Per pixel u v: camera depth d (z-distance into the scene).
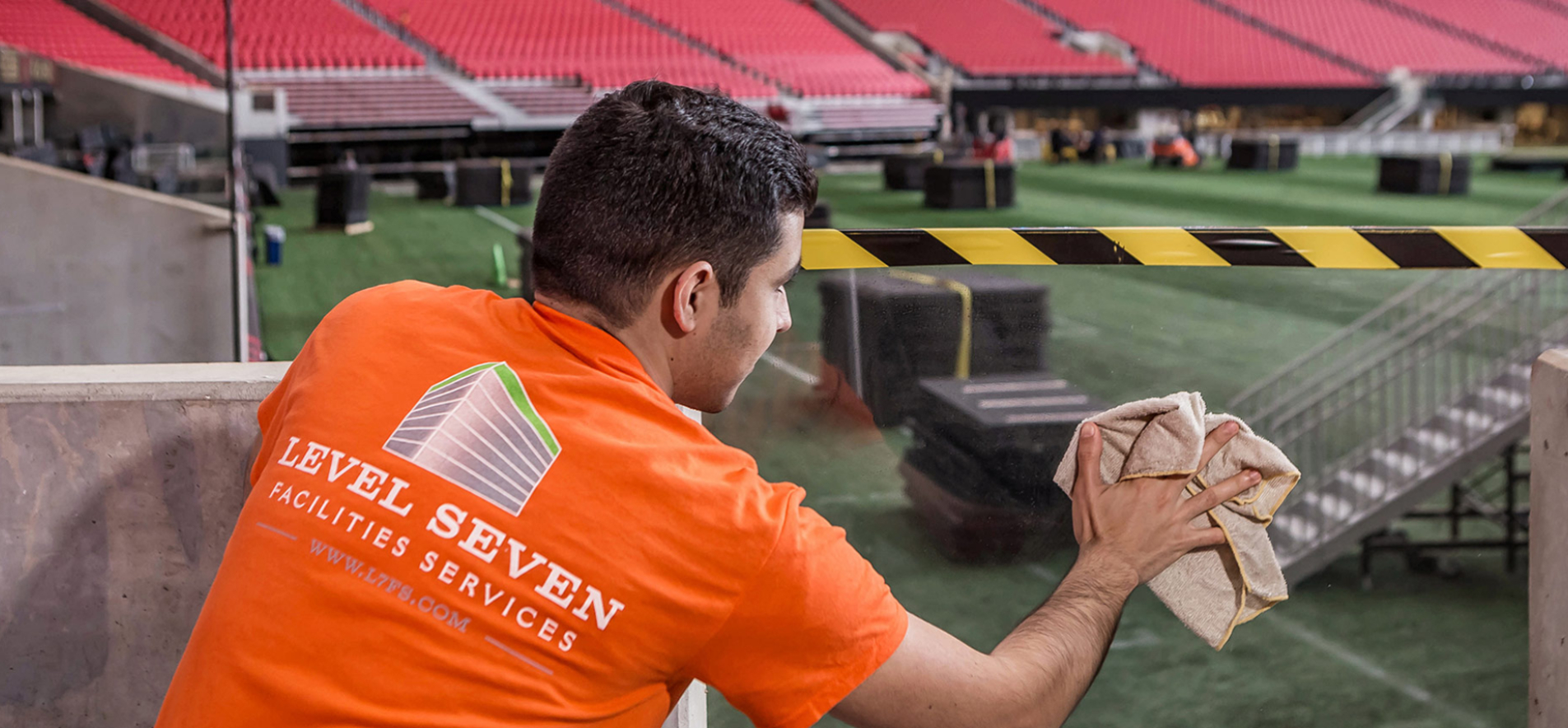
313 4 31.86
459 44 32.69
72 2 27.61
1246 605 1.68
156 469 1.85
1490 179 28.73
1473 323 6.72
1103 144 34.00
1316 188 26.58
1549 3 46.28
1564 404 1.76
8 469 1.82
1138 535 1.56
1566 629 1.79
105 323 8.30
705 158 1.21
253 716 1.12
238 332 6.43
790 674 1.20
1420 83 37.09
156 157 19.48
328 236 18.39
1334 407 6.31
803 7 41.31
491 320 1.33
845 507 2.10
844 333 2.04
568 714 1.13
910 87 35.00
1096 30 41.22
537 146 30.36
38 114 21.20
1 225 8.05
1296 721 3.99
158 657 1.92
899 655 1.24
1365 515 5.66
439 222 20.14
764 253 1.26
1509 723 4.33
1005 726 1.32
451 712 1.11
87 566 1.87
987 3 42.28
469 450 1.19
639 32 36.12
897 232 1.96
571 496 1.16
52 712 1.92
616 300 1.27
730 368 1.33
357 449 1.22
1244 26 42.62
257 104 24.83
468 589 1.13
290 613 1.15
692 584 1.15
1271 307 2.16
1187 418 1.55
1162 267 2.03
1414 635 5.12
